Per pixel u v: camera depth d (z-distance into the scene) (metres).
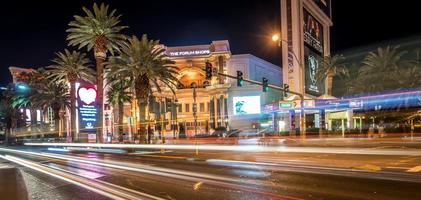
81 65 59.94
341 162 19.31
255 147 32.56
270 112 67.69
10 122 97.12
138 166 21.00
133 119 83.19
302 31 69.31
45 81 71.81
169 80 48.88
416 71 63.31
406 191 11.12
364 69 66.06
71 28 47.81
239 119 84.56
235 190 12.05
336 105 63.19
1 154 39.03
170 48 90.81
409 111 63.72
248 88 85.06
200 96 90.50
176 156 28.33
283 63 68.12
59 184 14.85
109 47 49.12
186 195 11.55
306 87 73.19
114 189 13.16
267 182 13.38
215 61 86.75
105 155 32.59
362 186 12.04
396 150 24.05
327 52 88.31
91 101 50.97
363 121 84.44
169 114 86.56
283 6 68.44
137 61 43.88
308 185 12.48
